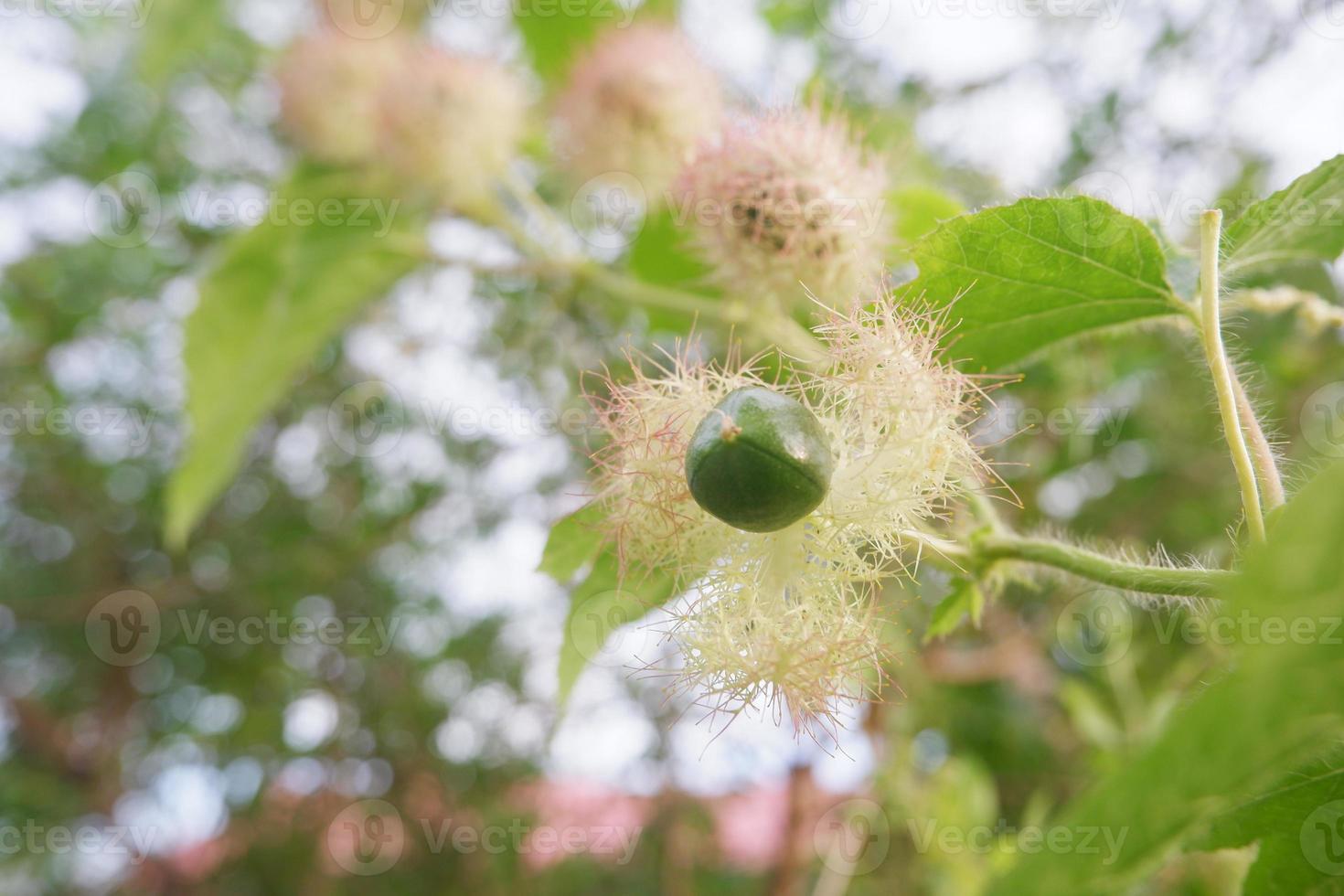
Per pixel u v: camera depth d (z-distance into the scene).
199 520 0.59
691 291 0.35
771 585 0.25
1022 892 0.19
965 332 0.26
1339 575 0.16
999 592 0.26
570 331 0.46
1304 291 0.33
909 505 0.25
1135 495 0.43
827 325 0.25
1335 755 0.22
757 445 0.24
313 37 0.42
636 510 0.25
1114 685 0.40
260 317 0.42
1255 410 0.27
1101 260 0.25
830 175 0.29
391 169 0.40
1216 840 0.23
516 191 0.39
